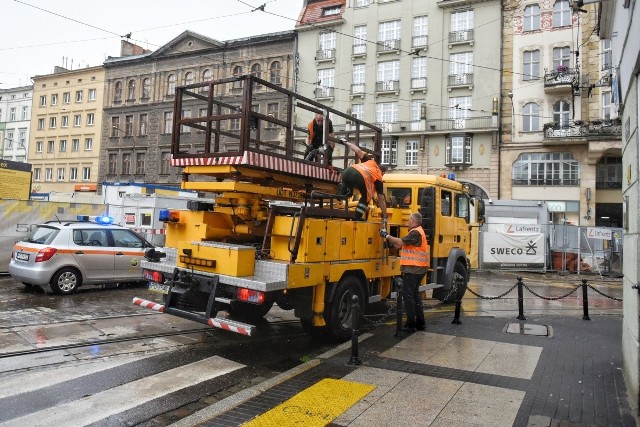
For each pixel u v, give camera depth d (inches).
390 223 350.3
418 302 315.3
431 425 171.5
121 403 190.9
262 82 256.1
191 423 173.8
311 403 189.9
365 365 241.0
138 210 726.5
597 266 842.2
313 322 263.4
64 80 1985.7
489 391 205.6
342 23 1486.2
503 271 855.1
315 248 251.0
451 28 1364.4
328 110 307.3
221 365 242.2
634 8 184.5
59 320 320.8
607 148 1156.5
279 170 264.1
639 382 178.5
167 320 333.4
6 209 542.9
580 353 268.2
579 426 171.0
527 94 1273.4
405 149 1403.8
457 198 419.2
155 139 1737.2
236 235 282.4
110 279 449.4
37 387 203.3
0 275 530.3
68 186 1950.1
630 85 201.2
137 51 1929.1
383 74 1444.4
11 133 2162.9
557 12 1251.2
